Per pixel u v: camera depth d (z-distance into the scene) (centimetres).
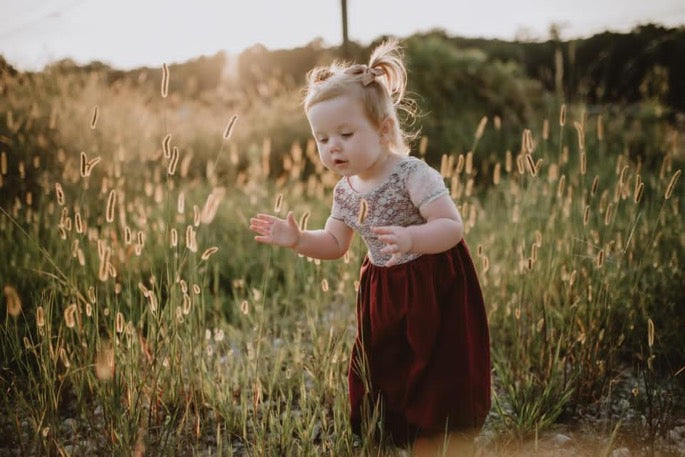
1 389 218
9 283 287
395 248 163
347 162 176
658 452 201
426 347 186
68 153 494
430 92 929
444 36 1262
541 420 214
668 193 226
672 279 286
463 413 188
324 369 244
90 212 369
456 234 173
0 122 507
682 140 662
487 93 940
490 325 290
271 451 205
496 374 270
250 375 255
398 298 188
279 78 1088
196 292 219
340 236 200
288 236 192
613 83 845
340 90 173
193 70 1096
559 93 600
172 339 221
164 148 213
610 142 625
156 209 384
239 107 928
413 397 192
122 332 204
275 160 747
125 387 217
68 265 263
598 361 240
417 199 177
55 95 633
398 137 188
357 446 212
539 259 277
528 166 216
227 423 224
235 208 470
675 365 259
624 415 227
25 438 219
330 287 366
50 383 206
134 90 770
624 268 277
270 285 375
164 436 218
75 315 227
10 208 366
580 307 249
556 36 721
